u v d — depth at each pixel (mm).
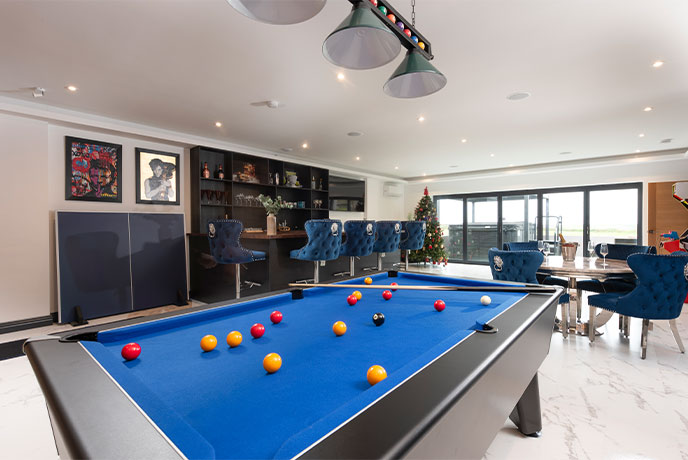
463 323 1383
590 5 2080
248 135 5086
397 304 1724
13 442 1676
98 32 2344
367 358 1012
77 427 539
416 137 5180
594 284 3590
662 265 2582
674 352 2846
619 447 1615
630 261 2709
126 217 4320
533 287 1852
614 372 2449
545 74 3039
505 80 3160
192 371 920
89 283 3996
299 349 1093
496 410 879
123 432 530
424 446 537
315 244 3500
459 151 6098
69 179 4020
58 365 807
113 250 4191
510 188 7961
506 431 1761
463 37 2443
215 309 1468
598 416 1881
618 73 3018
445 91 3416
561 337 3248
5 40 2426
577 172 7062
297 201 6773
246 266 4160
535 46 2566
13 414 1924
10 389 2211
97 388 686
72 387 688
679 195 5824
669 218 5996
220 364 970
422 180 9266
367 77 3107
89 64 2801
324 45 1449
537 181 7586
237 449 574
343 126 4602
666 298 2621
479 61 2799
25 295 3625
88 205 4180
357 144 5629
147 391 686
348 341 1168
